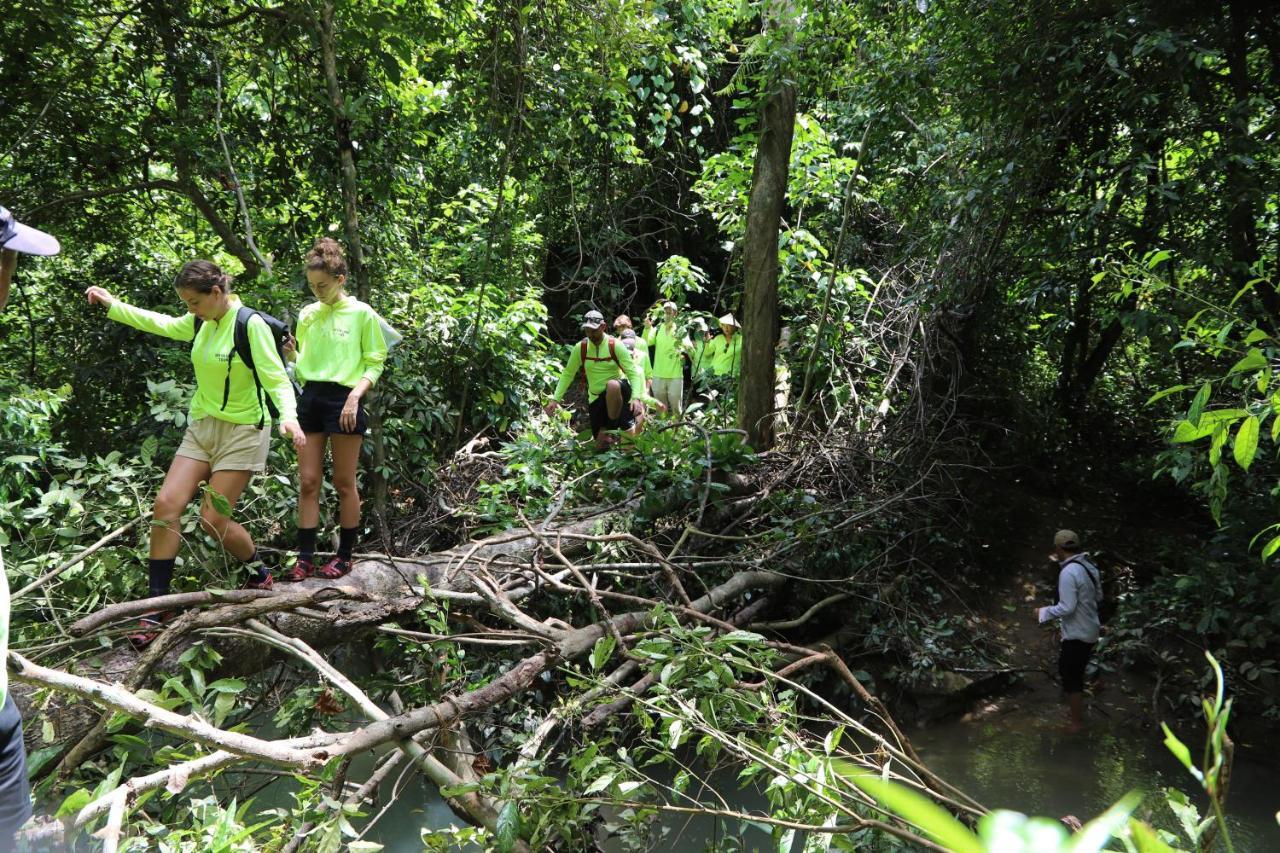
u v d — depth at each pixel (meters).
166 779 2.75
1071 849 0.40
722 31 10.63
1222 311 3.88
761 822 3.06
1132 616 7.41
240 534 4.23
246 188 7.94
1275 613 6.38
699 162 14.44
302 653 3.74
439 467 7.09
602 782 3.23
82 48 6.98
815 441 8.03
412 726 3.52
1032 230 8.01
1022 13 7.32
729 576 6.54
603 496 6.84
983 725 6.47
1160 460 6.12
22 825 2.13
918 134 9.27
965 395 9.07
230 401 4.07
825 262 10.20
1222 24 6.59
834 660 4.36
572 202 10.50
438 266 9.98
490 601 4.57
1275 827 4.92
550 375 9.05
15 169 7.32
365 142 7.53
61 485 5.52
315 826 3.16
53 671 2.79
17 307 8.30
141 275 8.24
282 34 6.98
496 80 6.98
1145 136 6.77
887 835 3.16
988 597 8.16
